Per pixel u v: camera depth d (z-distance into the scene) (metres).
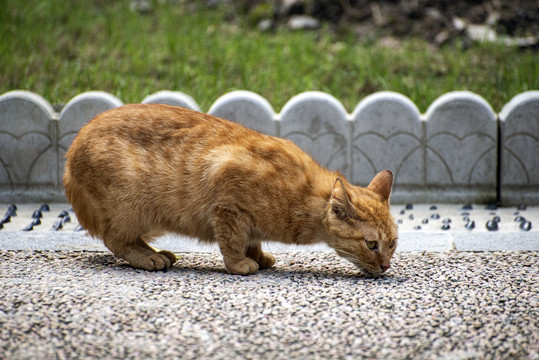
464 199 9.26
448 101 9.08
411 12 16.08
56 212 8.68
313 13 16.31
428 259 6.48
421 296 5.30
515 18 15.61
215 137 6.07
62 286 5.47
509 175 9.12
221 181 5.86
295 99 9.14
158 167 5.99
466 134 9.12
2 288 5.39
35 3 15.97
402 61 13.65
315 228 5.96
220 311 4.91
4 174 9.15
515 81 12.32
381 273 5.85
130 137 6.06
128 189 5.99
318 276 5.93
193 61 13.36
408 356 4.16
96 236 6.37
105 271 6.00
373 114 9.10
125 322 4.66
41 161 9.14
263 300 5.17
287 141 6.34
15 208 8.55
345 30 15.62
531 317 4.82
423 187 9.27
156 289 5.43
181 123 6.14
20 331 4.48
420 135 9.14
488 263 6.29
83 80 12.19
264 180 5.86
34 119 9.05
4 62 12.62
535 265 6.21
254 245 6.27
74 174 6.18
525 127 9.01
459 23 15.34
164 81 12.38
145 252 6.20
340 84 12.65
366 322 4.72
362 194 5.96
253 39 14.76
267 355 4.16
